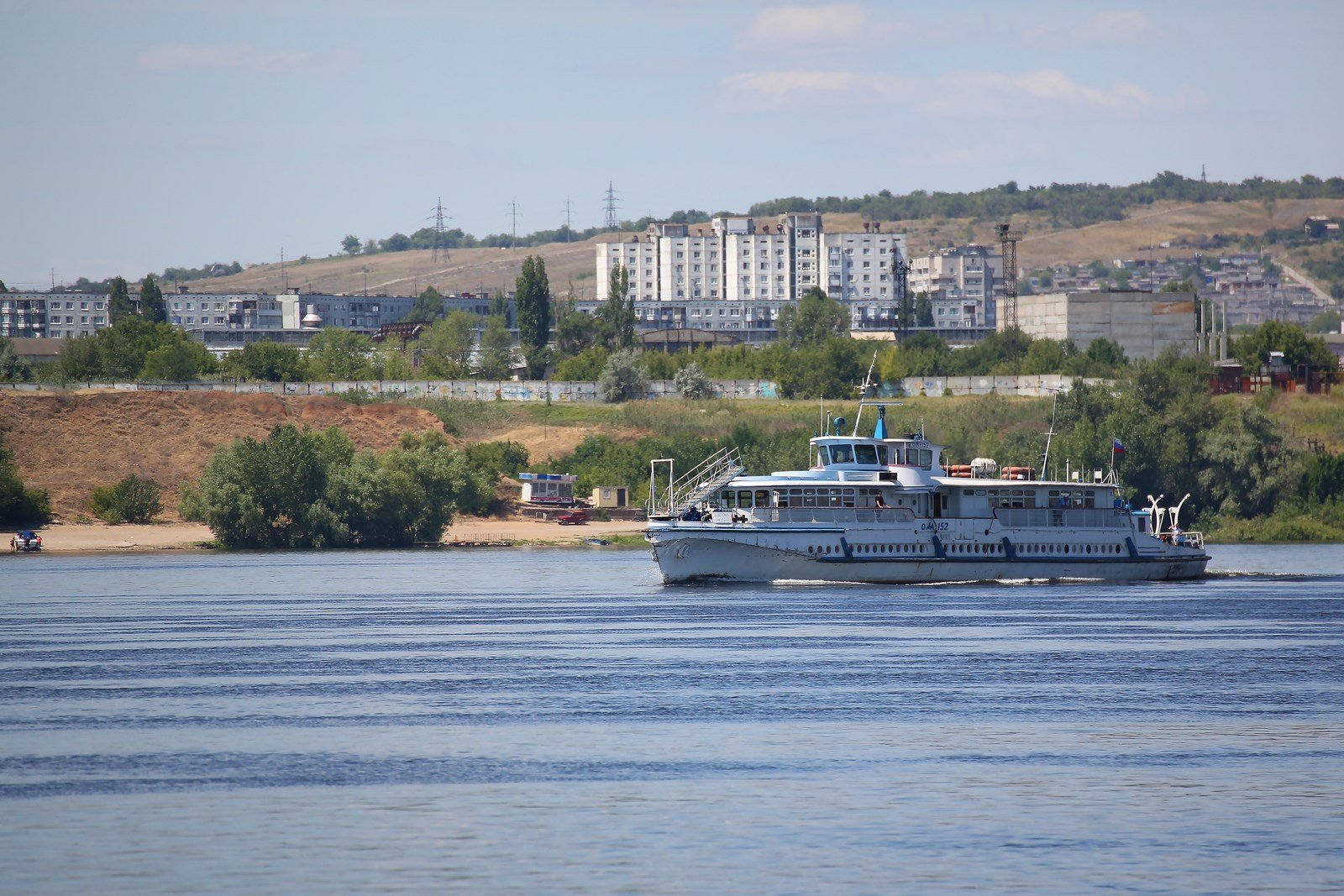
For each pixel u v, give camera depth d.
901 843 179.00
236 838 181.00
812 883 164.62
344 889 162.62
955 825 186.62
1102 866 171.00
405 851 175.75
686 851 175.88
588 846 177.88
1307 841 180.62
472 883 164.50
